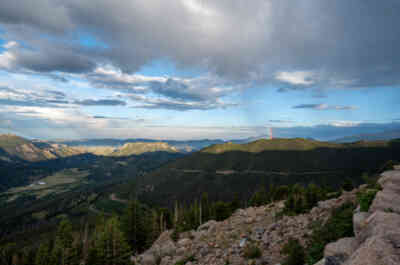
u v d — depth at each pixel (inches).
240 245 730.8
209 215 2662.4
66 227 2497.5
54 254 2340.1
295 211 941.2
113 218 2368.4
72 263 2352.4
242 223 1072.8
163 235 2096.5
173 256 944.3
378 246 238.1
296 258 474.0
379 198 413.4
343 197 839.7
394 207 365.4
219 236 954.7
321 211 805.9
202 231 1205.1
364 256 232.5
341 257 309.7
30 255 3314.5
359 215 394.9
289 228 748.0
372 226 304.8
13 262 3479.3
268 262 554.6
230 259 650.8
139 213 2536.9
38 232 6259.8
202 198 3189.0
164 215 3024.1
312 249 462.6
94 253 1825.8
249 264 580.1
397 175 577.0
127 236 2405.3
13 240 5610.2
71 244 2459.4
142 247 2432.3
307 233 631.8
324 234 495.2
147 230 2487.7
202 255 776.3
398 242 238.4
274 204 1289.4
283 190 2481.5
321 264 330.0
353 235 414.6
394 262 208.1
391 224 282.8
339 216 530.3
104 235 1884.8
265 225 916.6
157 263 951.0
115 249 1817.2
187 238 1147.3
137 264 1049.5
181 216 2920.8
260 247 669.3
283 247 590.2
